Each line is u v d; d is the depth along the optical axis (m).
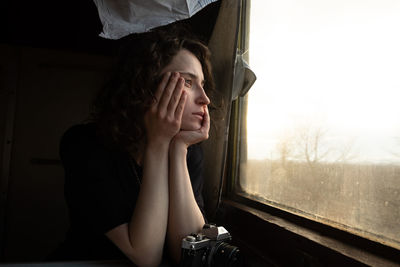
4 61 2.19
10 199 2.14
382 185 0.56
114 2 0.87
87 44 2.20
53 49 2.29
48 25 1.96
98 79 2.35
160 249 0.62
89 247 0.75
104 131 0.76
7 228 2.12
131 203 0.73
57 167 2.24
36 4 1.76
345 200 0.65
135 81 0.75
